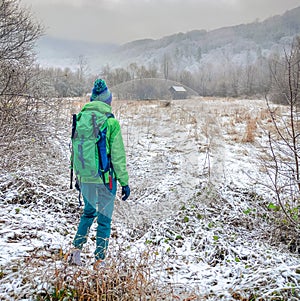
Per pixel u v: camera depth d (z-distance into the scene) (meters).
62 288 2.56
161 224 3.90
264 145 7.47
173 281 2.89
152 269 3.06
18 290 2.49
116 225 3.72
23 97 6.43
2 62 6.76
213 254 3.54
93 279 2.65
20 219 3.85
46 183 4.98
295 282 2.82
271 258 3.33
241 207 4.56
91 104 2.78
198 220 4.14
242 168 5.93
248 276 2.98
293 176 4.28
